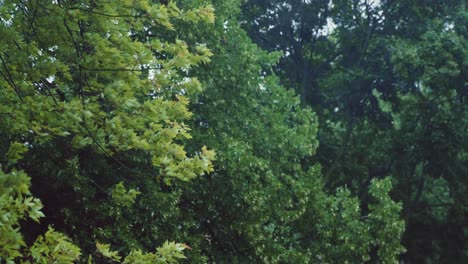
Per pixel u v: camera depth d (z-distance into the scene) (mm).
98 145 7645
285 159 17688
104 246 6730
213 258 15742
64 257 5504
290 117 19641
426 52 23094
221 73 16500
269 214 15883
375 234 18969
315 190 17938
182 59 7934
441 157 24156
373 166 26281
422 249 26688
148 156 13227
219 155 15141
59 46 7605
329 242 17828
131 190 9344
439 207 27719
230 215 15773
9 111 7078
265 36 27172
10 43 7230
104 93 7359
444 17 25438
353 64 27703
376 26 26812
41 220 12547
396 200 26156
